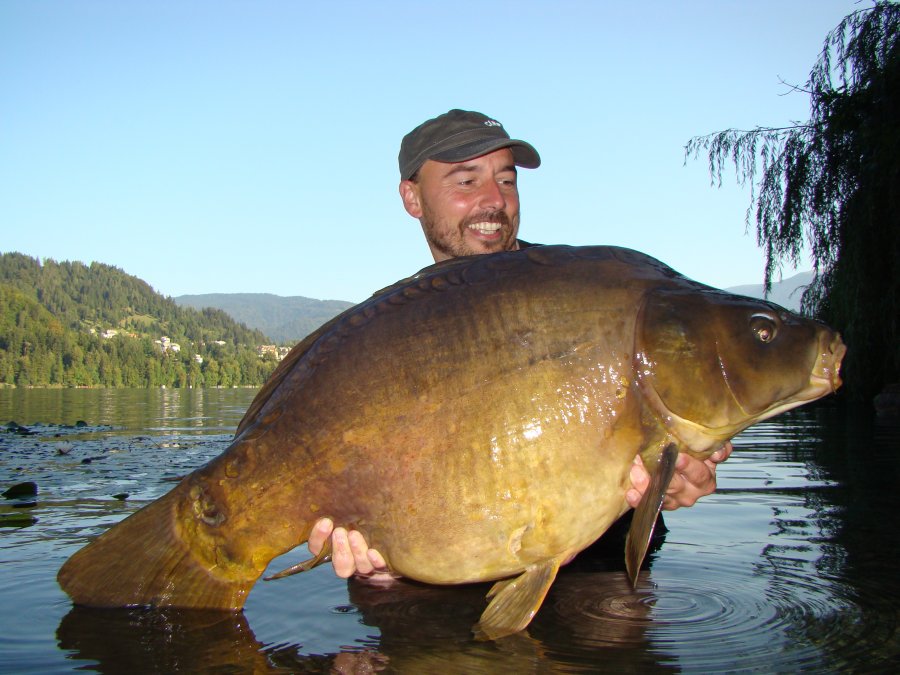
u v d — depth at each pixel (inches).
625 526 60.6
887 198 170.6
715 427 40.6
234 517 42.3
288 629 41.7
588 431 39.7
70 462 110.1
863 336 181.0
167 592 43.2
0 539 60.2
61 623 42.2
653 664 36.2
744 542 58.6
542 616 43.2
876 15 178.9
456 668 36.2
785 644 38.1
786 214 189.8
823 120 186.1
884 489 82.6
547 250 43.4
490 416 39.8
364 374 41.4
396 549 40.9
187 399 479.8
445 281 42.9
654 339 40.4
